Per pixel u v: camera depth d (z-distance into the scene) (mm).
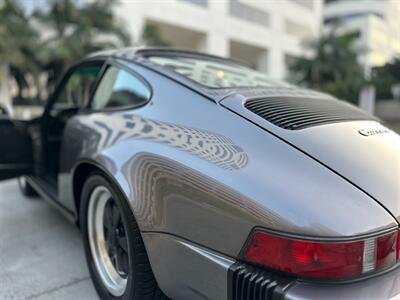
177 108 1842
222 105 1769
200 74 2203
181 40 38250
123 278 1949
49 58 20516
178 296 1563
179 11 33156
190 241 1472
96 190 2102
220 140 1587
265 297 1266
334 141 1594
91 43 21078
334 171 1423
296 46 46844
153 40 25219
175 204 1517
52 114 3291
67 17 20438
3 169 3008
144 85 2121
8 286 2312
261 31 41594
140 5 30031
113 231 2037
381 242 1278
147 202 1604
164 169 1582
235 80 2301
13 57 19953
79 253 2764
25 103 24891
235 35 38594
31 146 3148
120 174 1740
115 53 2568
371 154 1569
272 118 1694
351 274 1241
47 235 3059
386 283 1279
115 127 2016
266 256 1281
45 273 2479
